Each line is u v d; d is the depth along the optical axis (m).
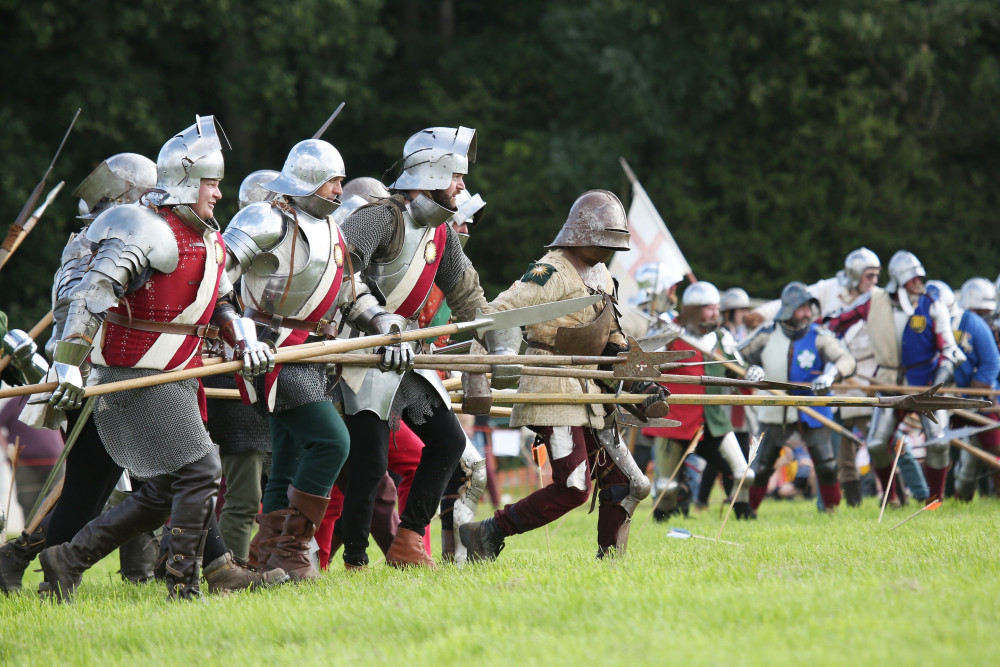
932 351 32.19
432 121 73.44
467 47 76.69
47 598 15.15
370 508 17.80
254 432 18.39
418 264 17.44
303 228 16.06
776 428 30.44
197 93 69.88
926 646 9.83
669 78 70.94
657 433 29.41
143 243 14.17
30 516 17.27
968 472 30.89
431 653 10.59
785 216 74.88
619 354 17.30
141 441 14.66
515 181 70.44
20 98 64.25
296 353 15.03
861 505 31.86
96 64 62.88
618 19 70.69
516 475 54.94
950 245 76.50
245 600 14.41
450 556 19.09
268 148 72.50
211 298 14.89
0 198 59.97
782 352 31.25
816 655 9.55
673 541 21.59
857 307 34.22
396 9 79.12
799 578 13.72
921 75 75.06
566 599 12.41
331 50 68.31
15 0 59.34
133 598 16.50
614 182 70.19
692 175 76.38
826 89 76.06
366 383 17.45
